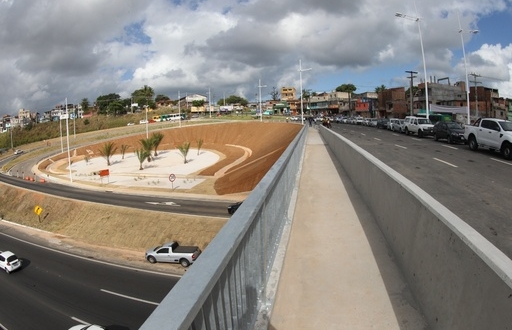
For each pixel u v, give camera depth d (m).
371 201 7.98
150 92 166.00
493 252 2.83
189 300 1.72
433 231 3.99
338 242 6.30
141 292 20.11
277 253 5.61
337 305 4.29
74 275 23.39
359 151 10.36
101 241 30.53
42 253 28.84
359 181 9.87
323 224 7.30
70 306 19.11
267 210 4.59
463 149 23.19
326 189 10.48
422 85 72.94
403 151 22.39
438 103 72.19
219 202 35.91
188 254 23.19
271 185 4.59
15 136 130.75
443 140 30.17
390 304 4.29
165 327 1.49
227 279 2.57
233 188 40.34
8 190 51.19
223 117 120.06
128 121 145.00
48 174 65.25
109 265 24.73
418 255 4.41
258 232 3.89
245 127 85.94
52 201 41.78
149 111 157.62
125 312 18.08
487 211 9.02
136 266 23.92
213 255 2.29
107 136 100.62
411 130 36.16
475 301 2.85
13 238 34.16
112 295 19.95
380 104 89.69
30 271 24.67
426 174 14.32
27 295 20.81
